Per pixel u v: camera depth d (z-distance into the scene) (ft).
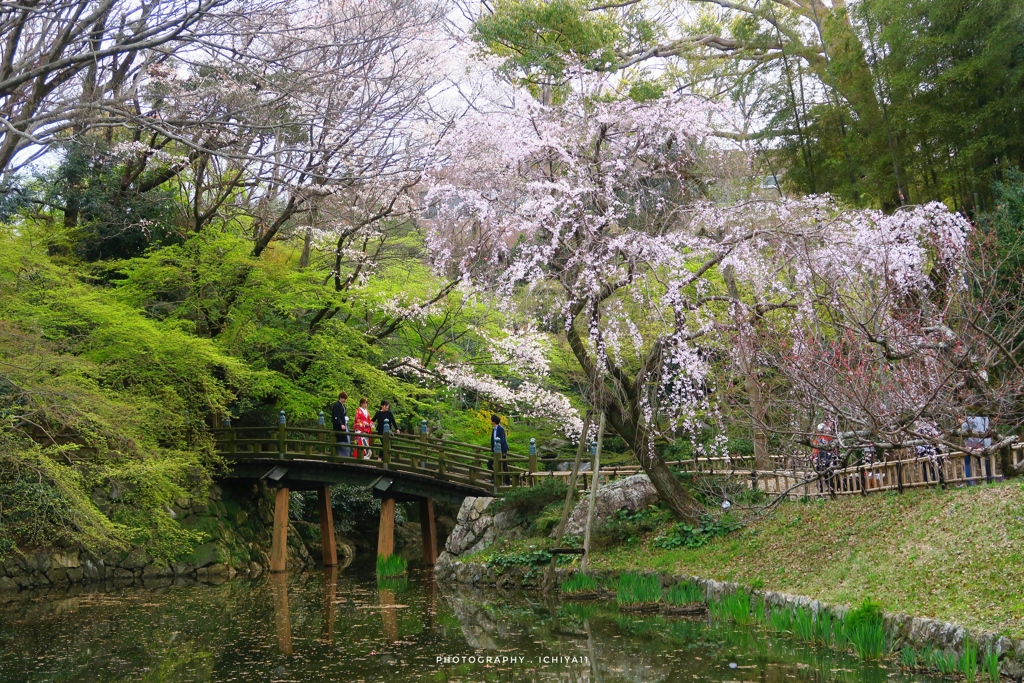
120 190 70.54
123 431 55.47
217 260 67.31
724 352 41.88
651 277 44.70
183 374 64.03
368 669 34.12
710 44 81.97
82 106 41.68
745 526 48.52
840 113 68.33
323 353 70.90
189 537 64.34
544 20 64.54
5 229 59.11
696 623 40.55
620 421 49.39
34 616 49.32
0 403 51.31
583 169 45.52
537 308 47.83
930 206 40.24
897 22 58.65
